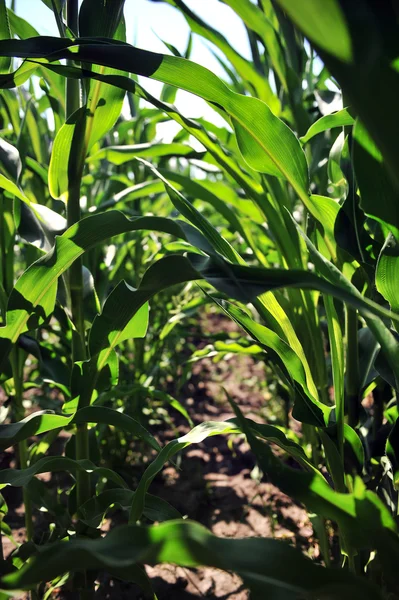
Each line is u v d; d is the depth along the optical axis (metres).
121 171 1.80
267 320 0.75
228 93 0.66
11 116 1.15
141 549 0.43
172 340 1.88
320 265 0.65
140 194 1.20
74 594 1.01
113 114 0.85
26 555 0.74
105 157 1.21
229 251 0.73
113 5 0.76
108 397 1.06
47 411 0.81
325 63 0.35
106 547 0.43
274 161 0.72
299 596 0.48
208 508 1.41
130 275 1.77
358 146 0.54
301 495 0.51
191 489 1.49
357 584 0.44
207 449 1.76
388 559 0.51
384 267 0.61
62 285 0.92
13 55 0.65
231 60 0.99
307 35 0.34
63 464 0.78
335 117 0.72
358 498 0.49
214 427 0.72
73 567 0.45
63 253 0.71
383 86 0.33
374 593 0.45
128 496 0.81
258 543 0.45
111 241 1.40
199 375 2.47
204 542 0.43
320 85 1.45
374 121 0.35
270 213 0.92
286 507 1.39
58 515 0.86
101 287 1.30
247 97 0.66
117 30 0.89
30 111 1.22
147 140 1.54
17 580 0.42
